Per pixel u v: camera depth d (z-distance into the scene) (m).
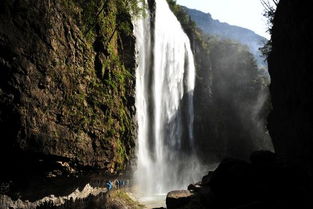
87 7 27.06
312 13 16.20
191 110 59.06
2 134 18.78
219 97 76.50
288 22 20.72
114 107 28.45
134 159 32.91
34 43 20.55
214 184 12.86
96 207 24.80
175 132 51.84
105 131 26.39
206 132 63.75
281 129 26.00
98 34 28.23
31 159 20.11
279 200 10.40
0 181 19.08
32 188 20.94
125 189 32.03
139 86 40.25
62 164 21.92
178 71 56.19
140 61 42.09
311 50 16.48
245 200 11.31
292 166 11.48
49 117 21.31
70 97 23.33
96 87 26.52
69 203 23.45
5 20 18.80
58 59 22.56
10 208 19.56
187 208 13.66
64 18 23.77
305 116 18.42
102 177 27.03
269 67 29.69
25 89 19.67
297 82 19.58
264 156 12.09
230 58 82.25
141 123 39.69
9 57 18.88
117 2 33.19
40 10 21.34
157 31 49.22
